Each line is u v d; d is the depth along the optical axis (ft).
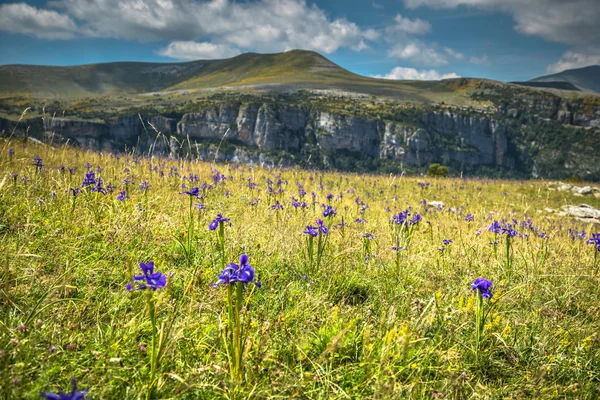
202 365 9.21
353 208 32.48
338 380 9.57
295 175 56.65
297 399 8.69
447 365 10.35
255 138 634.02
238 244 16.48
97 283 12.36
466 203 53.98
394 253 18.44
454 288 14.97
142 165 34.60
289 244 17.33
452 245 21.49
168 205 21.27
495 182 94.07
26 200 17.25
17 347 8.36
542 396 9.54
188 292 11.87
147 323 10.30
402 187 66.44
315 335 11.06
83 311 10.54
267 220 21.33
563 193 81.25
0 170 23.11
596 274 17.84
